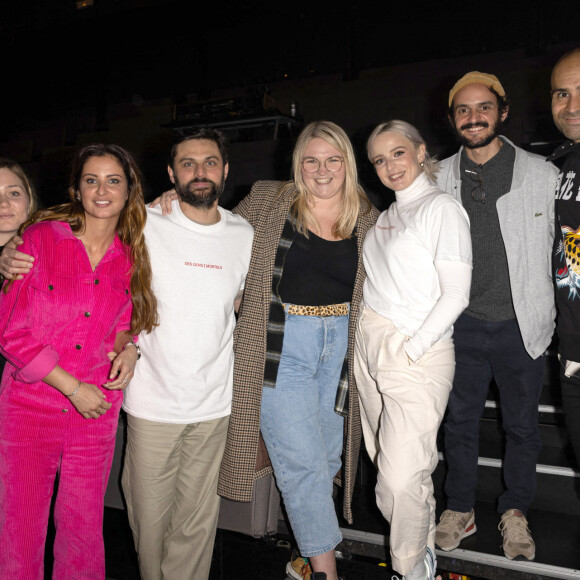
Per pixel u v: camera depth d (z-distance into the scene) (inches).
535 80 264.2
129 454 76.4
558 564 76.7
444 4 355.6
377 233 75.8
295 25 400.5
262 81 417.1
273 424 76.4
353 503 96.9
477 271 79.7
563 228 68.4
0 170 75.9
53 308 66.4
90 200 66.4
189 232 73.8
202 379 74.0
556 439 100.2
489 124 76.1
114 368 67.9
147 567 78.5
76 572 70.6
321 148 75.3
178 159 72.6
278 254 77.5
